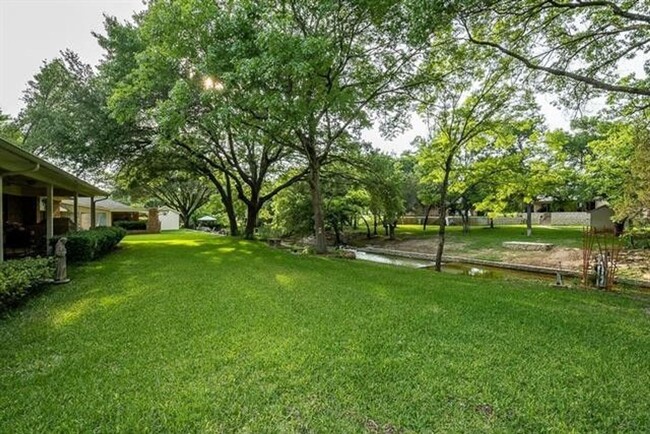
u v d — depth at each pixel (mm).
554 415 2324
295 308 4801
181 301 5137
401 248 19172
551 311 4875
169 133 10164
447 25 6434
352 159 14094
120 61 11938
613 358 3248
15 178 8695
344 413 2328
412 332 3863
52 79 17578
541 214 31328
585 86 7770
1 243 6145
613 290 7465
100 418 2271
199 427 2172
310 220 18594
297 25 9273
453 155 10125
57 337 3689
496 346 3480
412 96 10586
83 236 8898
